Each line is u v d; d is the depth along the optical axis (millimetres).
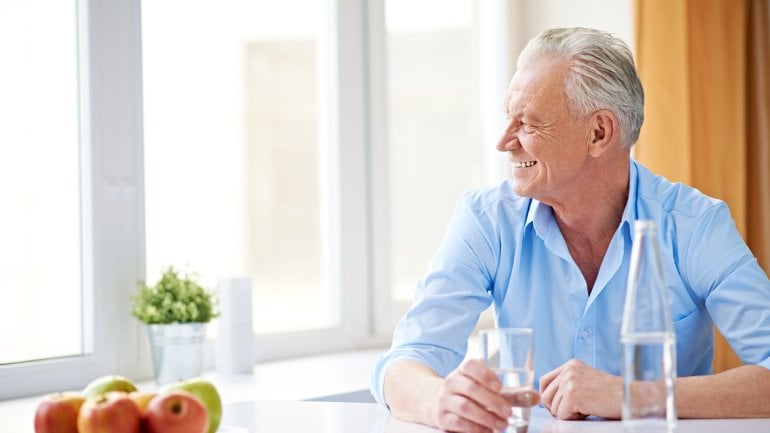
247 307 2641
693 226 1866
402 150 3406
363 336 3225
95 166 2473
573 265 1889
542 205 1914
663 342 1207
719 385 1590
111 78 2510
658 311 1210
